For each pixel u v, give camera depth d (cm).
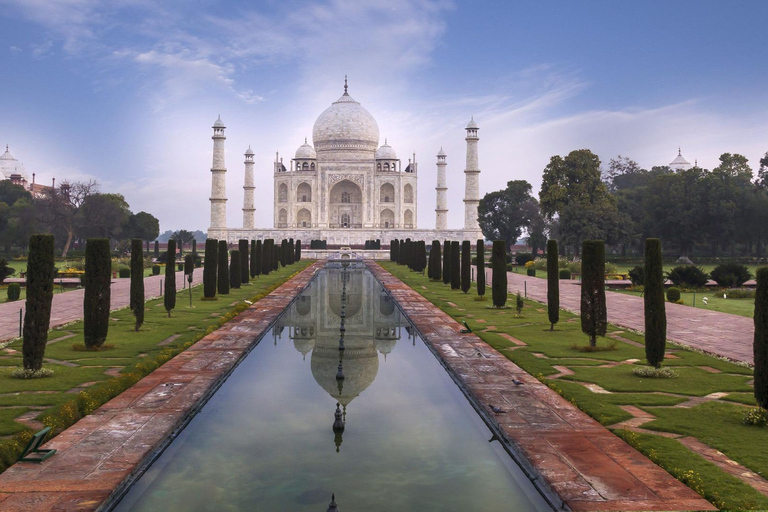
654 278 2647
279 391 2553
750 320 4206
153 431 1931
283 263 10144
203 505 1508
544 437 1880
